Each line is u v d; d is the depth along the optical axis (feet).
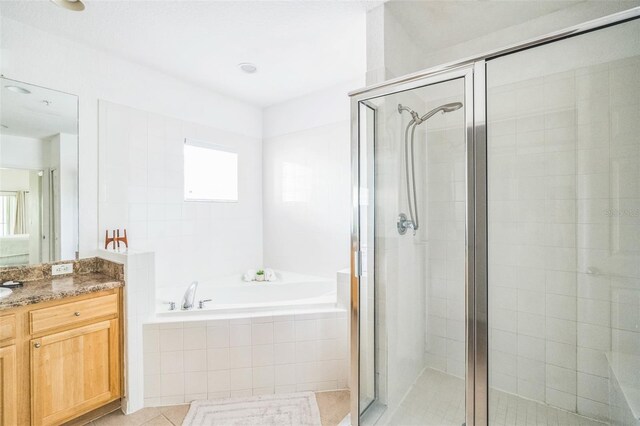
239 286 9.80
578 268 5.60
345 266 9.64
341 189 9.73
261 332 6.82
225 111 10.59
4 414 4.89
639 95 5.08
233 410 6.29
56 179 6.91
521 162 5.88
